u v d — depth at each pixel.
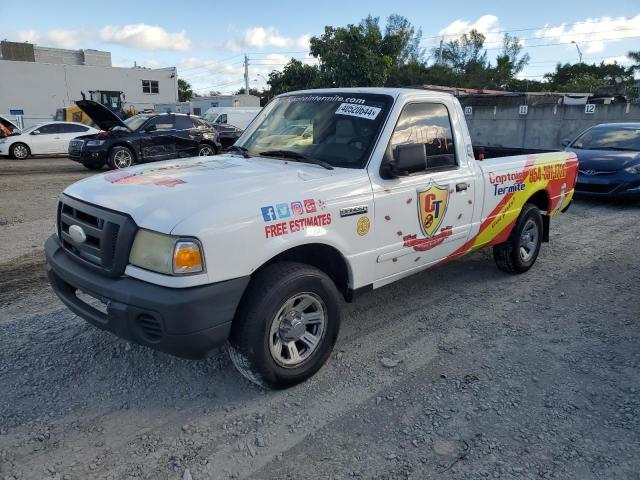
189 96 86.62
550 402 3.33
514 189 5.21
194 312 2.81
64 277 3.30
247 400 3.31
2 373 3.54
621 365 3.81
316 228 3.35
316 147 4.09
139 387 3.43
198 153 15.92
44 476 2.62
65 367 3.64
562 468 2.74
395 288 5.36
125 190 3.24
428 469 2.72
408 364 3.80
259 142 4.52
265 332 3.14
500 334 4.32
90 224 3.16
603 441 2.95
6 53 48.31
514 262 5.60
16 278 5.47
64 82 43.75
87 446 2.85
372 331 4.34
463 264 6.17
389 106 4.00
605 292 5.31
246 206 3.03
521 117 21.44
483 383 3.55
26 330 4.20
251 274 3.05
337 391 3.43
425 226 4.20
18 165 16.97
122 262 2.95
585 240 7.43
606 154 10.12
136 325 2.90
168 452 2.82
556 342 4.18
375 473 2.69
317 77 37.03
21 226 7.88
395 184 3.90
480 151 6.53
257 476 2.66
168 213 2.89
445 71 58.06
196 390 3.41
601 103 21.31
